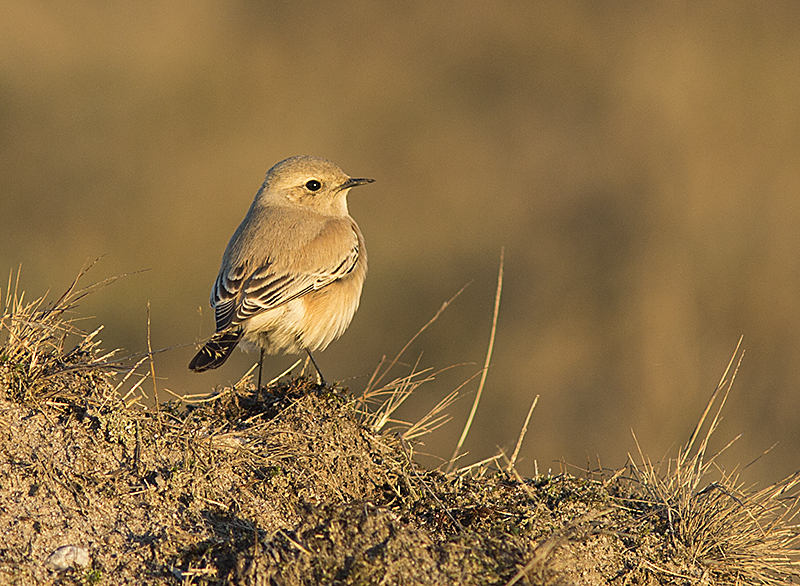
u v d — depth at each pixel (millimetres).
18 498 5648
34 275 17469
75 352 6840
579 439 14297
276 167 9109
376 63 25438
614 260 18859
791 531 6621
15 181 19906
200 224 19391
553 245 19719
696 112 22391
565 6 26297
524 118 23984
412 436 7488
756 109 22172
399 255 19375
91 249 18344
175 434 6391
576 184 21578
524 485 6949
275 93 23703
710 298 17438
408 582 5375
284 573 5375
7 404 6164
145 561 5473
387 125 23781
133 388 6574
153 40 23469
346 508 5785
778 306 16828
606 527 6328
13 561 5305
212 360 7766
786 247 18578
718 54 23828
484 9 26594
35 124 21359
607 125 23109
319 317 8469
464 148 23281
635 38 25531
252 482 6199
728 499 6723
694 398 15117
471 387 15469
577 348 16500
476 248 19688
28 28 22891
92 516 5664
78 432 6133
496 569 5539
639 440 14188
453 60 26047
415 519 6332
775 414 14727
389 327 17391
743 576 6336
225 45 24312
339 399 7328
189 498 5930
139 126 21719
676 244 18859
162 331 16734
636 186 20828
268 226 8570
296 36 25547
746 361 15961
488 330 17125
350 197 21359
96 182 20031
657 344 16234
